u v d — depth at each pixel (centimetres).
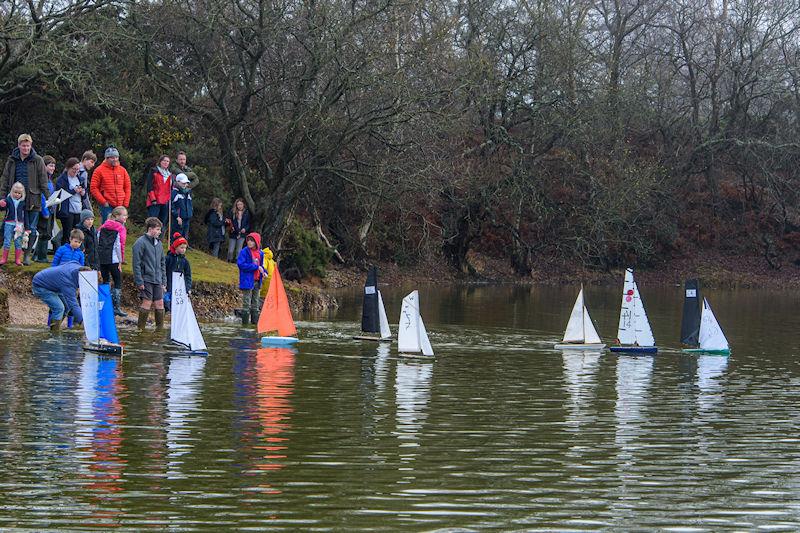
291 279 3997
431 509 892
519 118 4916
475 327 2506
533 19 4628
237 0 3359
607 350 2094
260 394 1404
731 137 5881
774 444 1180
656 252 5812
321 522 852
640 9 6053
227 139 3641
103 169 2255
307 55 3597
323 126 3462
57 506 872
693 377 1722
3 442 1076
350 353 1870
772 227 6112
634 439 1192
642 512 900
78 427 1153
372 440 1143
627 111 5309
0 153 3556
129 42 3459
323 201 4425
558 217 5209
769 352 2139
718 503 932
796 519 889
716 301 4009
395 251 4984
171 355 1725
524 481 989
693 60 6012
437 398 1425
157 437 1122
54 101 3525
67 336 1852
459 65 3975
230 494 920
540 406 1393
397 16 3600
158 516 855
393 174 3791
